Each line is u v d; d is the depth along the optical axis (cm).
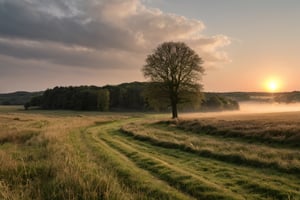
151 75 5481
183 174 1266
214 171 1353
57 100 13138
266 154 1579
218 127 2934
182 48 5412
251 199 970
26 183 1074
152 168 1442
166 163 1532
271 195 998
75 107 12325
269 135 2173
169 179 1241
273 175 1227
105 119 6284
